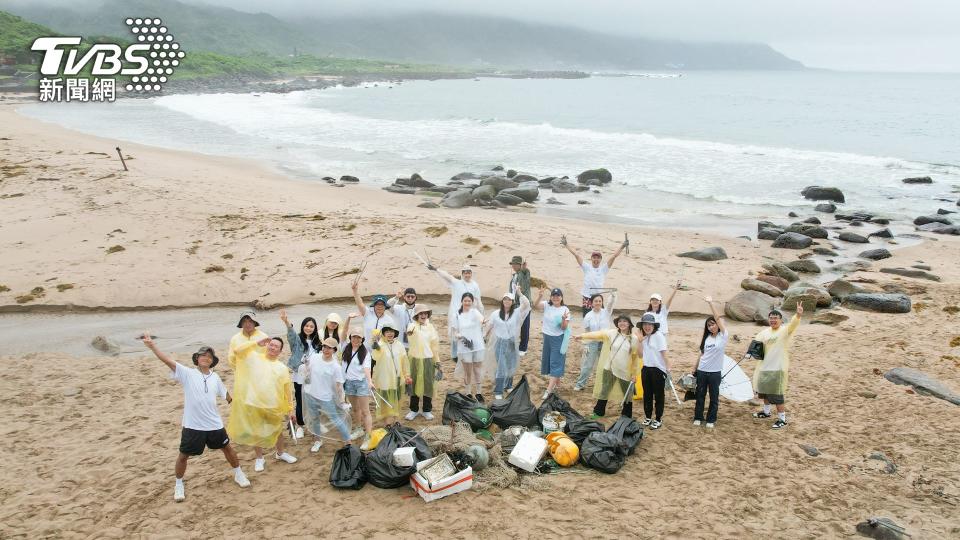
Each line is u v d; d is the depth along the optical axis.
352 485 7.27
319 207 21.56
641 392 9.68
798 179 31.64
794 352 11.95
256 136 44.78
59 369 10.80
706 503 7.11
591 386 10.28
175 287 14.41
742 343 12.38
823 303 15.02
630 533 6.59
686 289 15.43
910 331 13.09
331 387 7.82
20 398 9.67
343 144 41.44
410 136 45.69
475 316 9.29
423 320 8.89
